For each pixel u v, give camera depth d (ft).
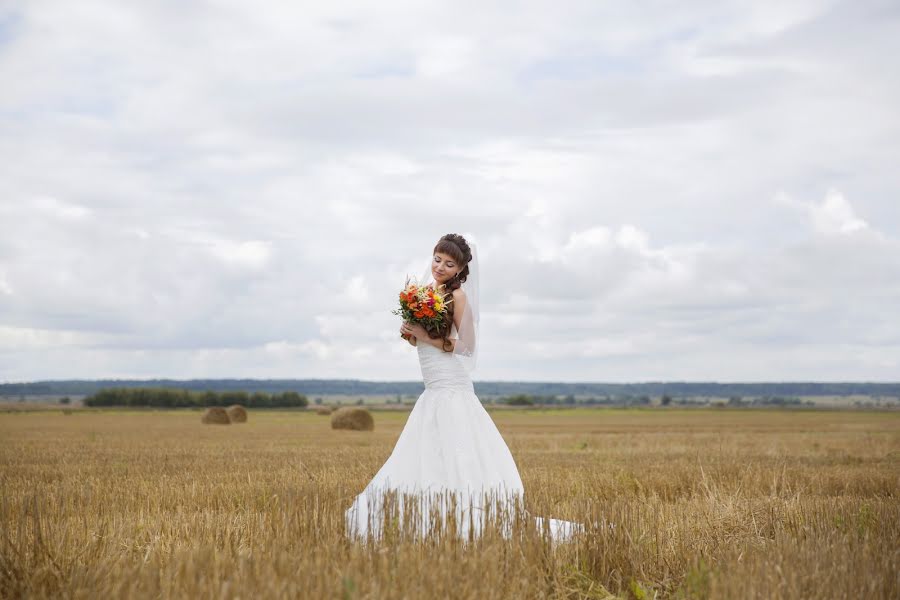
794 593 14.33
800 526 21.67
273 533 18.38
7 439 90.33
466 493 20.08
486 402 495.00
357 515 18.67
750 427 161.99
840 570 15.48
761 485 36.24
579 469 44.75
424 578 14.05
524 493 20.01
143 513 25.93
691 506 26.12
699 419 227.40
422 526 17.42
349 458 57.06
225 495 30.48
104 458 57.26
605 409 388.57
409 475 20.62
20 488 34.19
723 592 14.71
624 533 18.58
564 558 17.48
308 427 146.51
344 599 13.32
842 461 55.11
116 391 363.15
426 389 21.44
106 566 16.05
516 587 15.07
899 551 17.16
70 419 194.80
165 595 13.97
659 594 17.19
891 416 261.24
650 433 127.34
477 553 15.60
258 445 79.20
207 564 14.90
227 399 376.48
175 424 159.94
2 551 16.48
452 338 21.35
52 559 16.51
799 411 353.92
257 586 13.60
